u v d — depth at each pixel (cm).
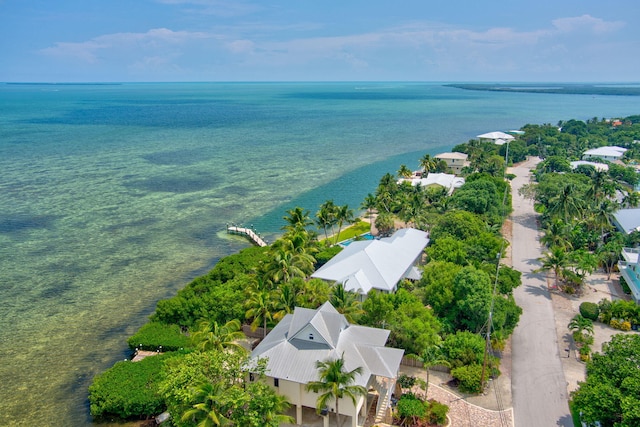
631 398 4016
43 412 5566
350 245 8925
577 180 13325
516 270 8344
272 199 14775
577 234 9806
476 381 5416
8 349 6881
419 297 7119
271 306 6344
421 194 11925
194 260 10169
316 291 6625
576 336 6519
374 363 4909
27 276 9306
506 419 5050
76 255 10356
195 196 15012
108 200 14438
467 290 6500
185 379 4356
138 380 5494
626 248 8769
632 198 12288
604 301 7294
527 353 6362
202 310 6925
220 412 4141
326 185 16612
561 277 8762
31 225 12194
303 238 8481
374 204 11738
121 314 7906
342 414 4844
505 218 12275
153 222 12544
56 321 7681
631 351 4622
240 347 5197
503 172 16362
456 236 9331
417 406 4969
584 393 4516
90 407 5494
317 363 4578
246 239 11425
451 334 6175
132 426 5247
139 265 9888
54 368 6431
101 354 6756
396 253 8481
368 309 6112
